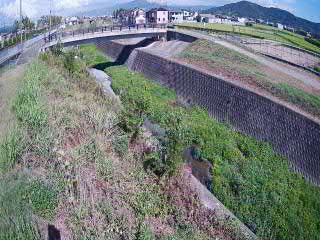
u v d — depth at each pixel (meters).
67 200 19.12
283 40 91.94
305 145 33.44
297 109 37.47
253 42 79.38
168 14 120.44
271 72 53.56
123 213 19.80
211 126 40.81
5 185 17.95
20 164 20.61
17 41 65.06
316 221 25.97
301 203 27.72
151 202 21.53
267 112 38.69
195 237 20.30
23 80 32.75
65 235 17.03
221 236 21.56
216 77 47.34
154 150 27.11
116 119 29.70
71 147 24.38
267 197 27.88
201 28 93.88
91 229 17.83
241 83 45.72
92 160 23.42
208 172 31.47
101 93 41.16
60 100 31.36
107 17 169.38
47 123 25.44
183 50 69.06
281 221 25.31
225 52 62.47
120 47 83.44
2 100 28.03
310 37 117.12
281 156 35.16
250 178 30.50
